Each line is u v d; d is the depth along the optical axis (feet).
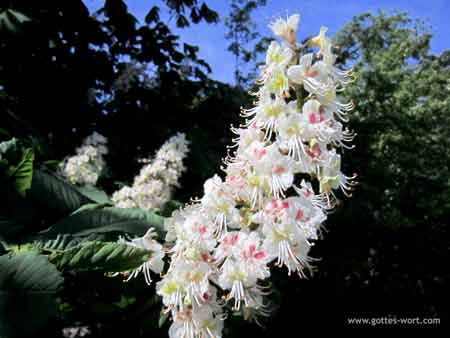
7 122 12.75
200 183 15.93
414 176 28.99
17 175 8.87
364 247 26.71
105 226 8.02
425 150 30.66
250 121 5.87
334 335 23.91
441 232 29.89
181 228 5.72
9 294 5.52
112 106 18.76
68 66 17.34
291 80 5.46
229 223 5.59
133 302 8.09
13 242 7.64
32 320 5.41
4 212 8.82
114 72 19.48
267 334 9.91
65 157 15.74
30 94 16.38
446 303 28.84
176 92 19.72
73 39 17.56
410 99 30.30
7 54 15.92
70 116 17.07
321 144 5.39
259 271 5.28
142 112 18.60
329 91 5.49
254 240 5.35
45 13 16.46
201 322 5.46
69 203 9.86
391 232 27.94
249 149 5.46
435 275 29.68
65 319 8.11
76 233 7.80
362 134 27.78
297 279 21.16
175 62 20.84
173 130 18.21
